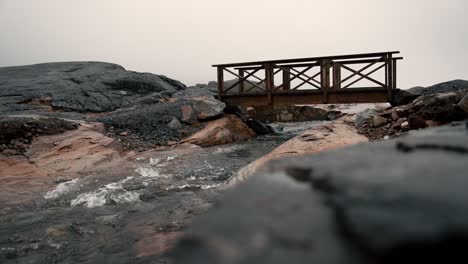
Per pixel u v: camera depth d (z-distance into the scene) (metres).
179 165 6.93
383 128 6.43
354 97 9.85
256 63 10.95
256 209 0.88
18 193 5.31
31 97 13.09
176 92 16.33
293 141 6.19
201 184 5.45
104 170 6.71
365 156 1.14
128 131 9.67
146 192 5.12
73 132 8.37
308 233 0.73
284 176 1.10
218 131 9.81
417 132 1.55
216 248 0.73
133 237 3.39
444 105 5.27
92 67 18.45
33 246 3.27
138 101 13.80
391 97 9.25
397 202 0.71
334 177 0.95
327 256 0.65
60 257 3.02
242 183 1.10
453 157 0.96
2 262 2.96
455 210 0.64
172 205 4.43
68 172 6.56
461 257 0.58
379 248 0.61
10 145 7.35
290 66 10.54
